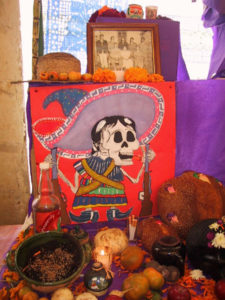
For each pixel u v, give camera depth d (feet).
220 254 3.52
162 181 5.15
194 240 3.75
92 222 5.00
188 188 4.65
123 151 4.88
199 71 7.66
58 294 3.07
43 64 4.67
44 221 3.95
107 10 5.50
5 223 7.64
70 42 6.91
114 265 4.04
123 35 5.34
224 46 5.85
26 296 3.16
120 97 4.72
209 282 3.61
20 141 7.36
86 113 4.68
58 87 4.55
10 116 7.13
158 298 3.30
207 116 5.05
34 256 3.46
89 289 3.35
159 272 3.57
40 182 4.29
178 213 4.49
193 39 7.48
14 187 7.50
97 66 5.21
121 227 5.10
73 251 3.53
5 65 6.86
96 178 4.86
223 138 5.15
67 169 4.77
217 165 5.26
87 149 4.77
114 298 3.05
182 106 4.97
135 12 5.57
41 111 4.57
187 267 3.98
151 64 5.40
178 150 5.11
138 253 3.87
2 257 4.41
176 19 7.32
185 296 3.11
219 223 3.75
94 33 5.26
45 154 4.69
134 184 5.01
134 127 4.86
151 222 4.48
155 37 5.41
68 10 6.81
